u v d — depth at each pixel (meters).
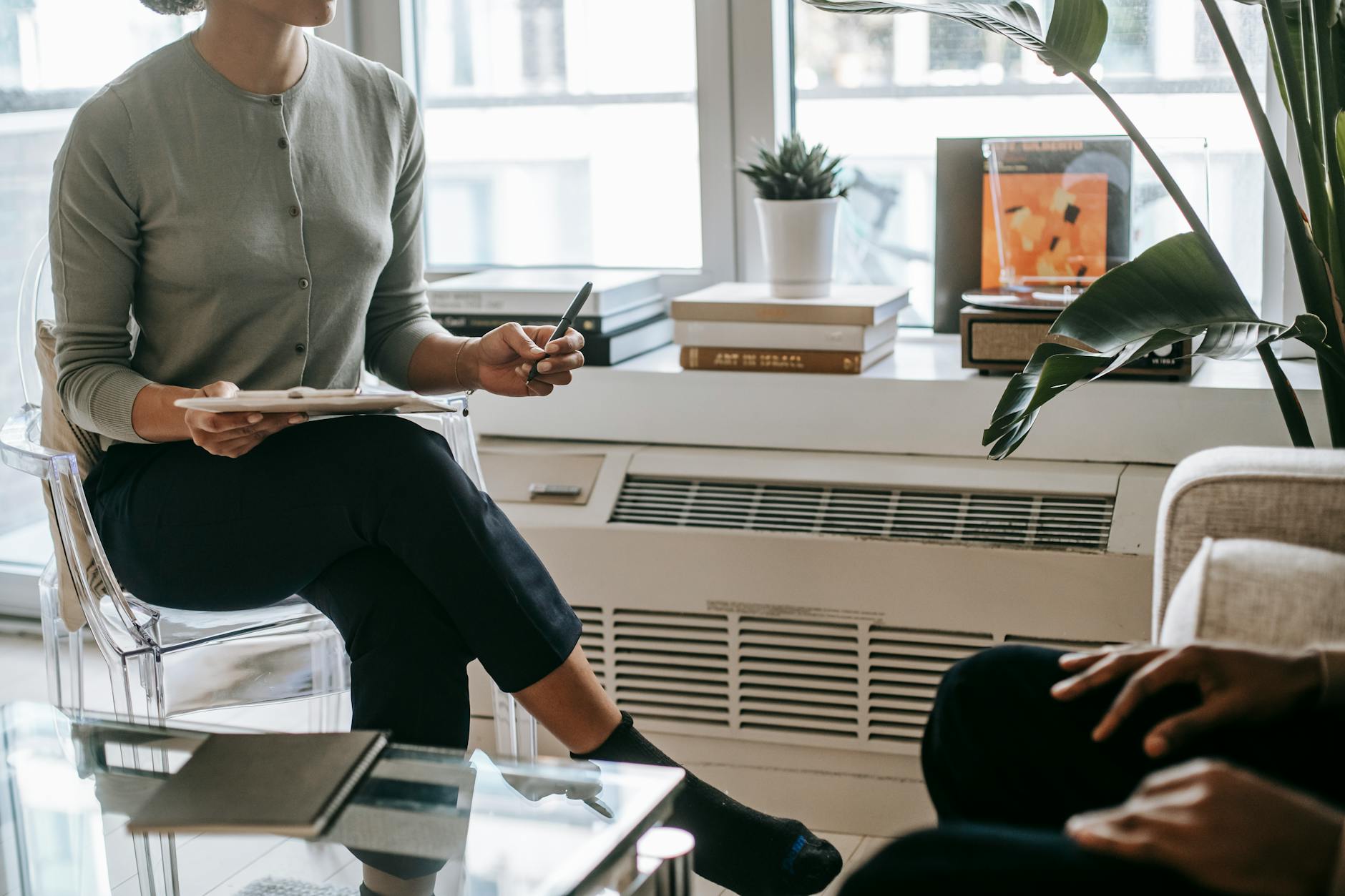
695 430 2.06
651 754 1.45
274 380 1.66
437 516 1.41
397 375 1.80
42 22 2.52
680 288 2.39
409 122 1.81
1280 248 2.06
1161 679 1.01
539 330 1.71
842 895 0.90
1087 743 1.04
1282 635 1.08
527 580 1.44
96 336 1.61
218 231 1.60
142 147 1.58
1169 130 2.11
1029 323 1.90
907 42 2.22
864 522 1.88
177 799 1.10
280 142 1.62
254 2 1.53
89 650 2.58
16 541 2.69
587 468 2.05
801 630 1.91
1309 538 1.22
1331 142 1.54
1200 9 2.06
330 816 1.07
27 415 1.83
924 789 1.90
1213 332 1.46
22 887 1.13
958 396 1.93
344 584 1.46
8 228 2.60
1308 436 1.58
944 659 1.85
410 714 1.41
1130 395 1.86
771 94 2.26
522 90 2.43
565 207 2.45
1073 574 1.76
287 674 1.64
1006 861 0.88
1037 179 2.05
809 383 1.99
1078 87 2.15
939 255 2.18
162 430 1.53
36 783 1.22
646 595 1.96
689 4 2.30
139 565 1.58
